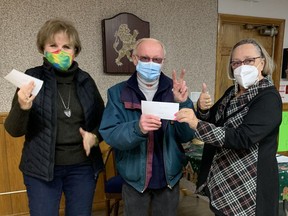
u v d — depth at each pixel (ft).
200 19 9.75
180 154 4.65
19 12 7.59
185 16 9.51
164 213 4.63
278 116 3.98
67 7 8.03
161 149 4.51
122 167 4.54
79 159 4.37
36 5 7.72
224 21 10.44
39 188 4.15
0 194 7.95
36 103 4.03
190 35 9.69
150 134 4.43
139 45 4.43
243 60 4.33
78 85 4.36
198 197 9.72
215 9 9.95
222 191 4.26
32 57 7.89
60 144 4.21
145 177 4.40
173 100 4.44
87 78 4.55
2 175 7.90
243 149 4.10
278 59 11.71
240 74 4.24
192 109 4.34
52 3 7.86
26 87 3.53
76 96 4.35
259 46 4.39
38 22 7.80
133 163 4.42
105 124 4.34
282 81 11.94
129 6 8.73
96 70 8.65
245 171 4.09
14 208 8.14
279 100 4.09
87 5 8.23
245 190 4.08
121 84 4.74
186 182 6.39
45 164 4.03
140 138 4.01
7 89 7.79
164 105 3.88
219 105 4.87
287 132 7.36
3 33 7.52
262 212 4.02
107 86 8.85
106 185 7.23
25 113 3.74
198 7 9.66
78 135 4.33
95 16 8.38
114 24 8.43
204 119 4.98
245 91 4.36
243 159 4.13
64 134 4.22
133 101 4.47
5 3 7.43
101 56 8.64
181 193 9.91
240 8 10.48
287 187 5.25
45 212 4.19
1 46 7.55
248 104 4.14
